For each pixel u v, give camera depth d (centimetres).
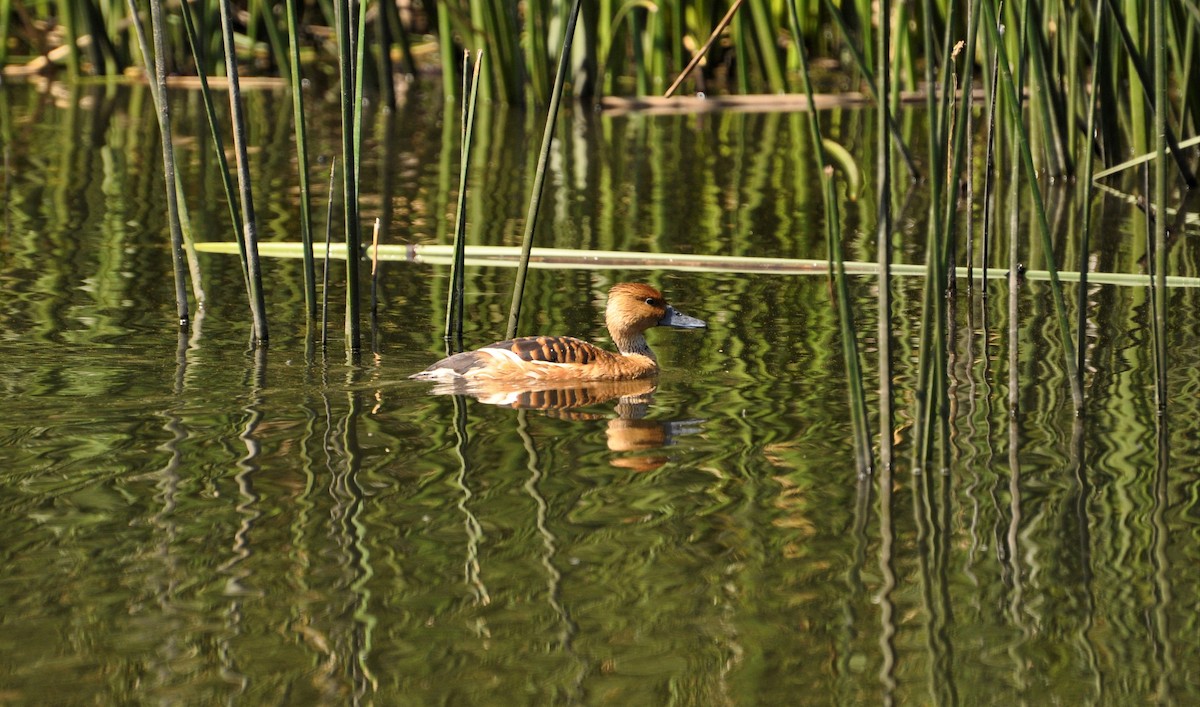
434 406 1245
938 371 1074
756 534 968
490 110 3139
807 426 1195
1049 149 2436
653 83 3228
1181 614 864
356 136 1421
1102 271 1803
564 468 1088
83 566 902
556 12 3098
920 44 3306
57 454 1099
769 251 1927
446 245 1938
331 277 1750
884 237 1052
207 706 752
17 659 794
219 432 1159
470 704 760
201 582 884
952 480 1068
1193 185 2384
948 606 873
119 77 3391
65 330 1467
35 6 3475
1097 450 1129
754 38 3353
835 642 832
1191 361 1373
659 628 841
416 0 3559
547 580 895
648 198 2300
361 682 777
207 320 1529
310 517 983
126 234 1962
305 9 3572
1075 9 2273
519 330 1527
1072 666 808
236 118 1405
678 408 1249
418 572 902
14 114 2961
